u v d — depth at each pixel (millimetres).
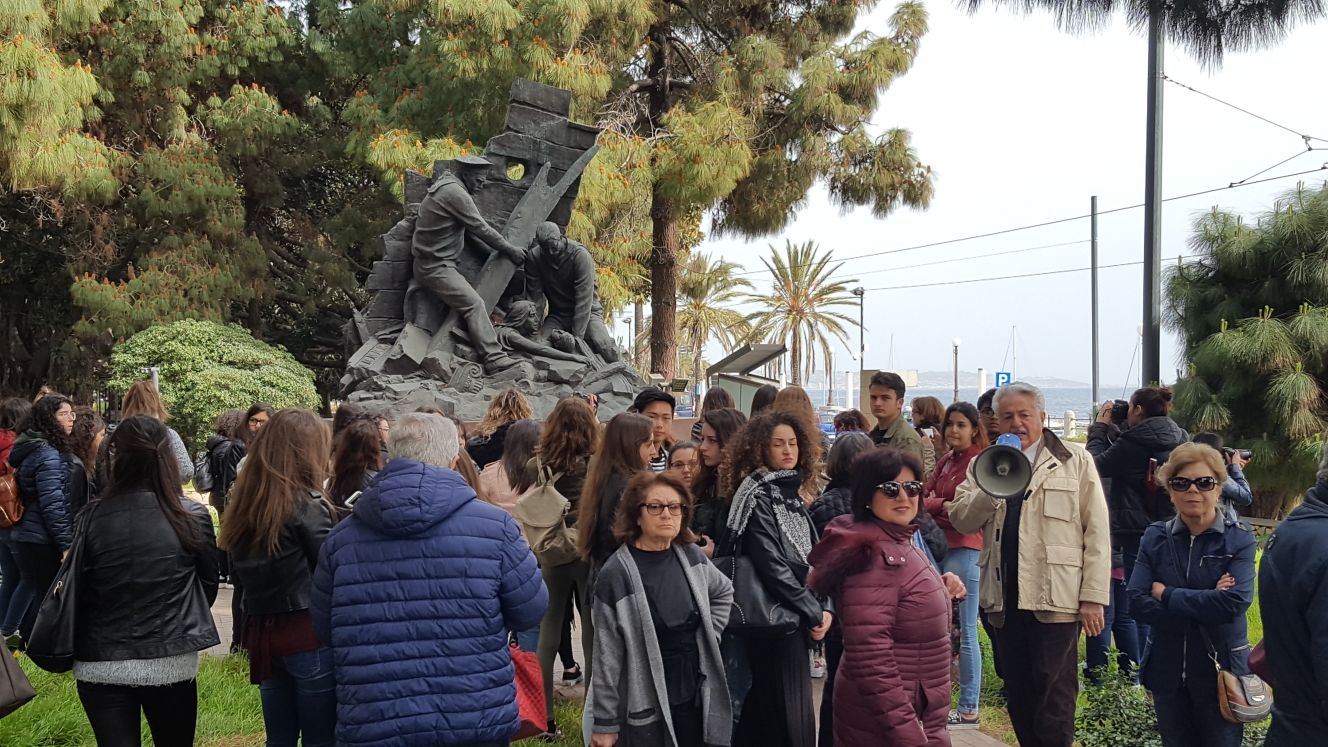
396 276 12008
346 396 11281
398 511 3441
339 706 3396
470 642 3426
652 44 22672
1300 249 13328
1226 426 13516
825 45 22078
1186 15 5793
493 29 17688
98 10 18484
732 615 4223
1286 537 3340
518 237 12148
